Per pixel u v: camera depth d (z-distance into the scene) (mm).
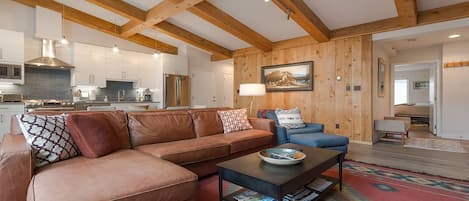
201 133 3203
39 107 4613
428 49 5816
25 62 4469
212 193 2250
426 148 4242
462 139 5176
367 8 4051
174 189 1431
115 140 2178
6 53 4242
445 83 5457
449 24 3846
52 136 1826
